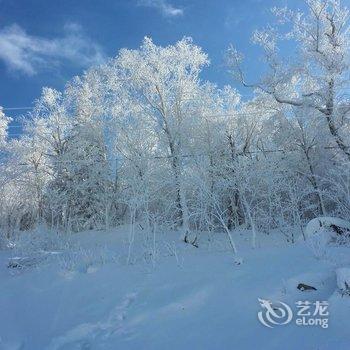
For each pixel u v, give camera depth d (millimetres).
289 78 24031
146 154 22797
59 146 30953
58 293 10016
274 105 26516
